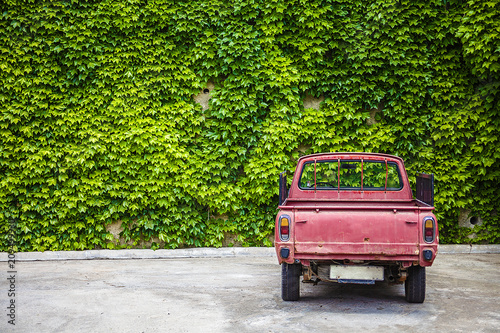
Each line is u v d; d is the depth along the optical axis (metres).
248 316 5.18
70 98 9.23
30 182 9.12
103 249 9.30
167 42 9.36
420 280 5.57
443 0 9.42
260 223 9.49
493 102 9.29
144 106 9.31
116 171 9.27
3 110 9.04
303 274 5.62
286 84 9.37
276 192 9.34
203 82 9.55
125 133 9.21
